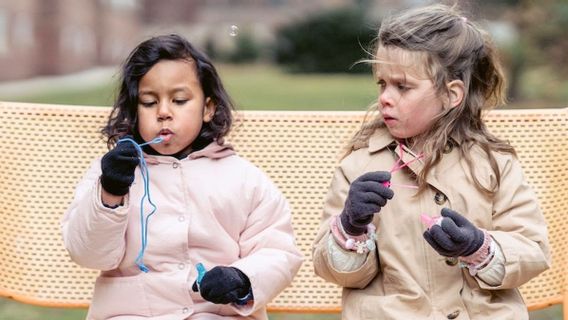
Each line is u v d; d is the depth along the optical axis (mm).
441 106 2932
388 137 3014
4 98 15070
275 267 2814
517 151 3342
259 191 3008
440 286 2861
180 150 2986
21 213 3346
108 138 3021
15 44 22109
